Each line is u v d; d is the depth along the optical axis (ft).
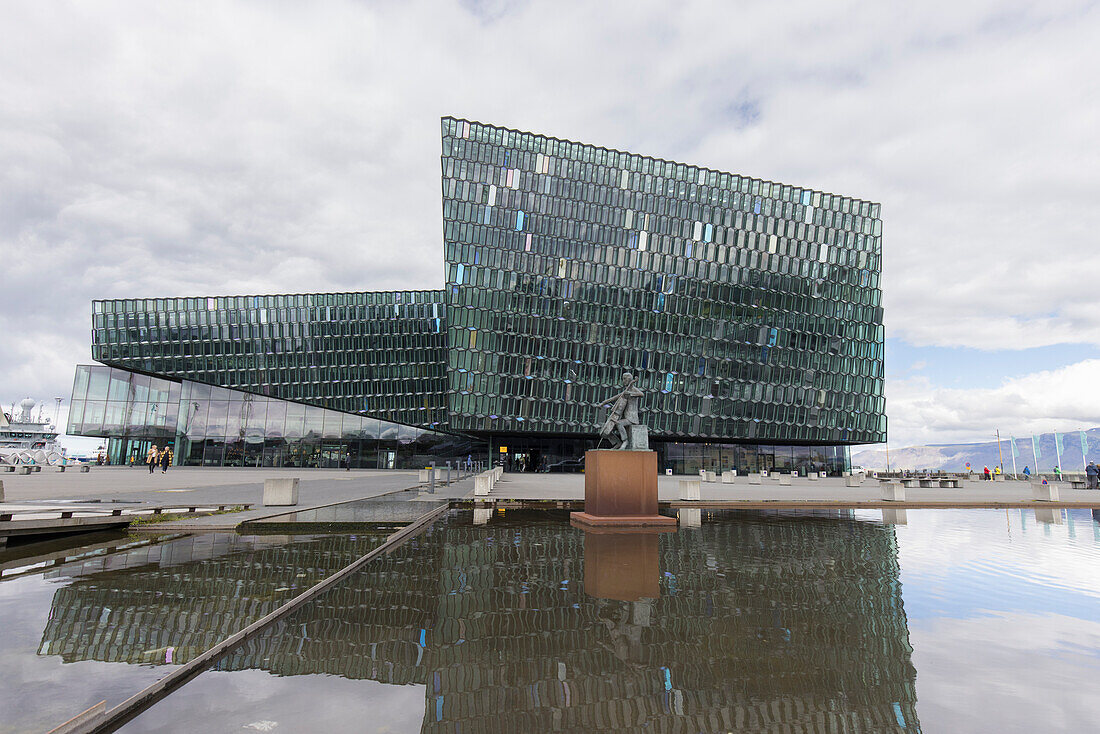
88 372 197.77
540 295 180.14
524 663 13.75
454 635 15.66
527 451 197.67
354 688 12.03
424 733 10.12
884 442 199.82
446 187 179.22
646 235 189.06
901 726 10.73
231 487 74.23
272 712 10.73
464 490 80.38
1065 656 14.64
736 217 195.93
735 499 70.44
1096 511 59.67
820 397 194.90
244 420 201.05
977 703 11.84
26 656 12.68
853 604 19.51
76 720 9.48
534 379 177.47
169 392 200.85
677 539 34.58
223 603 17.44
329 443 202.59
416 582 21.81
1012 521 47.62
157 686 11.34
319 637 15.23
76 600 17.61
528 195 183.01
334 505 50.88
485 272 177.99
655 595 20.39
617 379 182.09
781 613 18.29
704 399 186.70
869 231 205.67
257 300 204.95
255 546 28.48
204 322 202.18
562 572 24.11
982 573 24.97
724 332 190.80
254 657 13.71
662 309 187.21
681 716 11.14
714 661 14.11
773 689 12.51
